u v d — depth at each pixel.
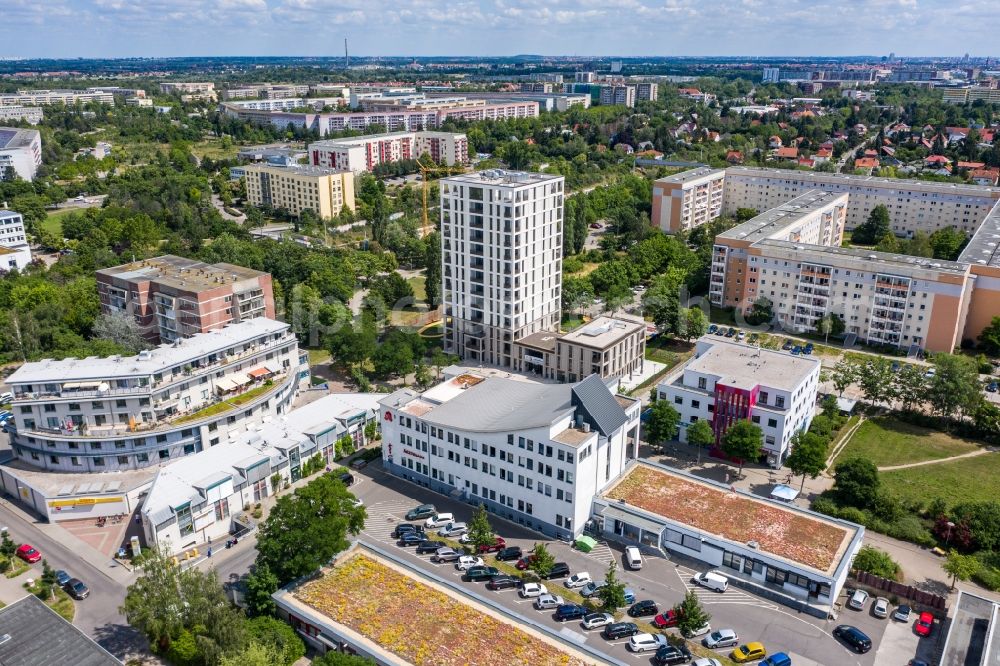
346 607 117.56
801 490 161.62
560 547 142.00
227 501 149.38
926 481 165.88
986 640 102.94
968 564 125.88
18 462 165.12
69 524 150.12
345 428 177.00
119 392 161.62
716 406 176.62
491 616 115.88
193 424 165.62
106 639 118.06
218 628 107.94
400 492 162.12
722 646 115.81
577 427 146.50
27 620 107.19
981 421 184.62
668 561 137.62
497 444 148.75
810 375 182.12
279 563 122.19
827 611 122.06
